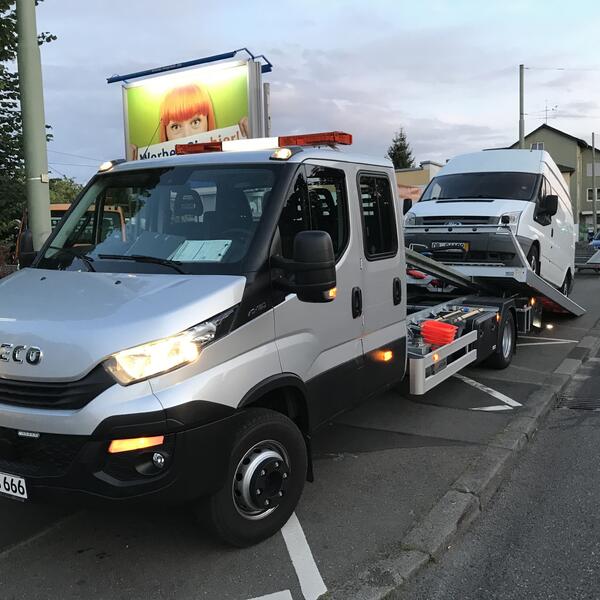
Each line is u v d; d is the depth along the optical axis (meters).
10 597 3.17
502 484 4.54
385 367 4.80
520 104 30.27
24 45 6.29
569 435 5.53
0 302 3.42
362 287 4.43
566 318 11.55
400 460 4.86
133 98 13.36
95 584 3.28
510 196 10.24
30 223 6.56
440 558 3.53
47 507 4.15
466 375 7.42
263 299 3.45
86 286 3.47
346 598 3.09
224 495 3.31
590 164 66.12
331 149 4.34
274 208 3.65
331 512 4.01
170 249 3.73
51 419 2.91
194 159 4.16
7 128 12.12
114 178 4.34
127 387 2.88
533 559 3.51
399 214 5.01
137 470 2.94
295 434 3.66
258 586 3.22
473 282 8.25
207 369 3.11
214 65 12.30
